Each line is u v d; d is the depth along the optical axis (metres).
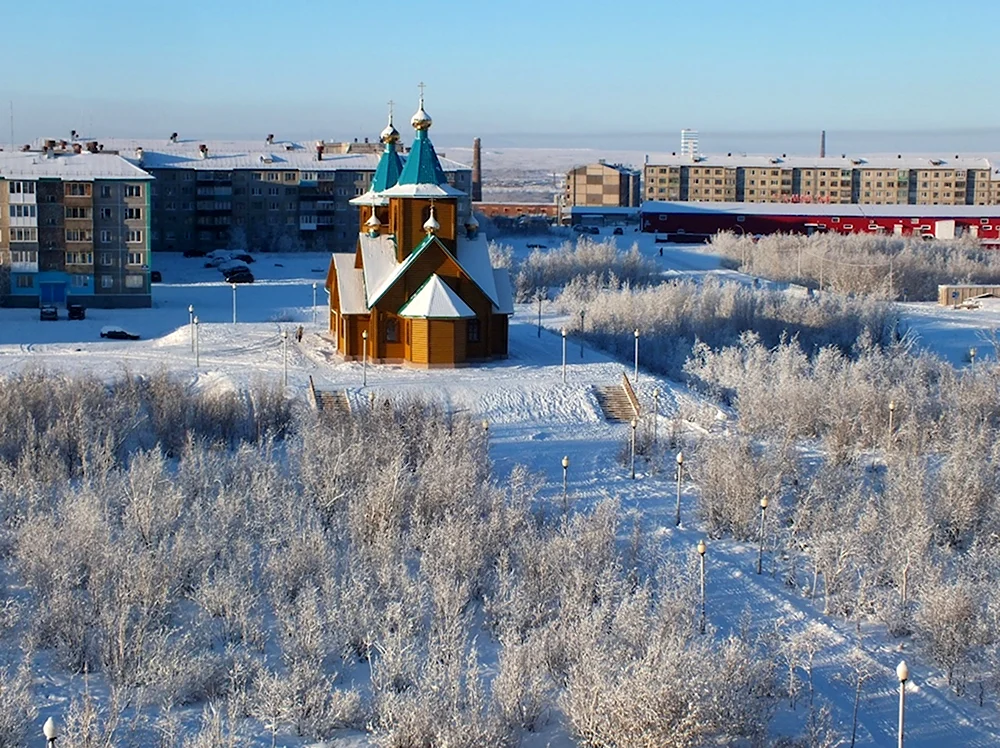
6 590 39.19
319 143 169.38
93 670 34.31
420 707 29.61
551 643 34.06
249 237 156.88
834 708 33.62
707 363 76.38
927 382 74.00
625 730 28.75
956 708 34.28
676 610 35.22
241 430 60.19
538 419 65.31
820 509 46.94
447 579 37.75
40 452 51.09
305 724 31.00
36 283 103.56
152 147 166.62
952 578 41.75
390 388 66.56
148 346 82.38
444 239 74.44
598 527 42.31
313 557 39.41
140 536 41.88
